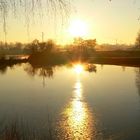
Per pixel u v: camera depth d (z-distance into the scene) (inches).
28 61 3602.4
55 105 1092.5
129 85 1592.0
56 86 1647.4
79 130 773.9
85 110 1003.3
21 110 1011.3
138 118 870.4
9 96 1327.5
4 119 861.2
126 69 2635.3
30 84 1769.2
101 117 903.1
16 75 2341.3
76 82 1807.3
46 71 2664.9
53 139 681.0
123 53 4333.2
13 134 314.8
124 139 698.2
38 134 677.9
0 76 2293.3
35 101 1184.2
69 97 1261.1
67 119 880.9
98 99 1198.9
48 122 833.5
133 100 1150.3
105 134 739.4
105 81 1815.9
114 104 1089.4
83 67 3058.6
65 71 2630.4
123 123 826.8
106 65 3225.9
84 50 3853.3
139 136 711.7
